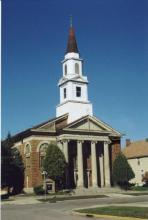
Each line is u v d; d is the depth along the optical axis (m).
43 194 58.81
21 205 43.34
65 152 64.94
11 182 63.53
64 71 76.12
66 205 39.09
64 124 70.69
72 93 73.38
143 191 64.38
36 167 64.38
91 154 68.06
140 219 21.27
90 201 44.81
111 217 23.53
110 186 68.25
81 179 65.12
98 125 69.06
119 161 68.00
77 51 76.31
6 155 61.81
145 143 88.94
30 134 65.88
